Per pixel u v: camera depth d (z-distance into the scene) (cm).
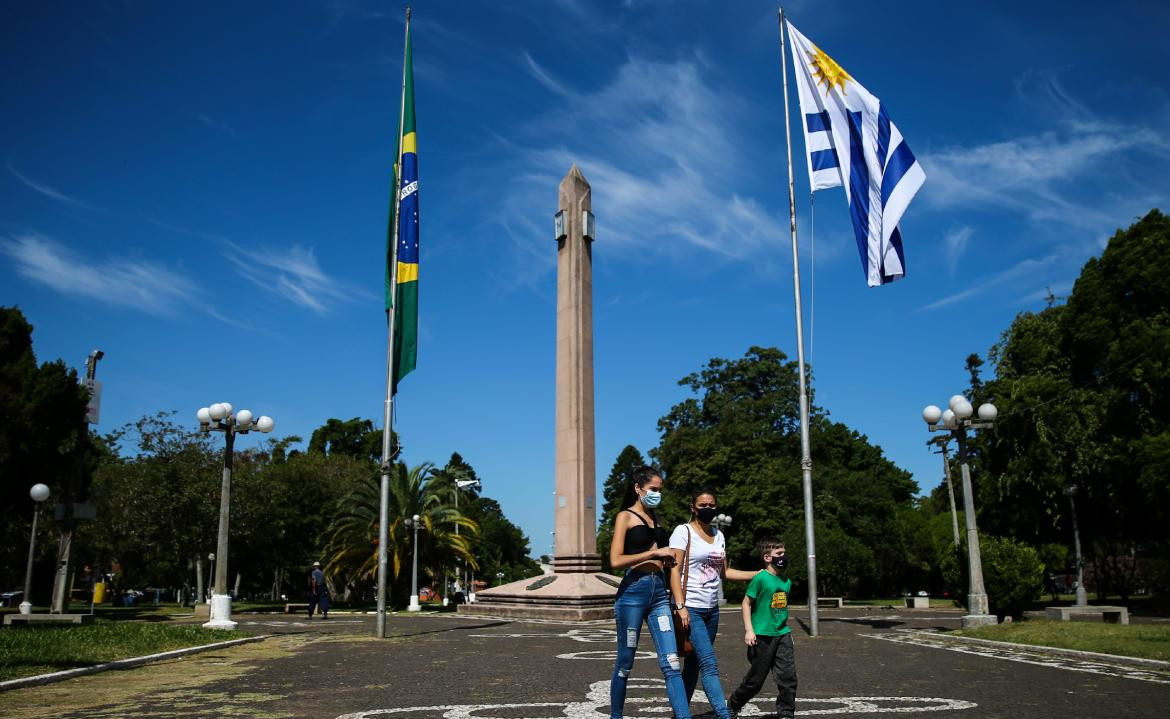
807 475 1945
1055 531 3638
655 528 605
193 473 3978
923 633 1869
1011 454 3550
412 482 4275
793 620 2503
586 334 3092
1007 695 849
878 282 1823
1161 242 3234
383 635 1720
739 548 5303
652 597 593
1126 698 829
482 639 1689
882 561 5788
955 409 1925
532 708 757
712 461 5512
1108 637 1455
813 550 1894
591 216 3177
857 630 2020
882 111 1883
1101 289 3388
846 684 944
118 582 5219
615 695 590
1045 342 3741
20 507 2611
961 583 2127
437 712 733
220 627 1756
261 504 4156
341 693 861
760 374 6266
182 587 5534
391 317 1877
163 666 1127
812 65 2020
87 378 2375
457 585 5528
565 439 3020
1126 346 3169
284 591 6806
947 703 789
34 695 831
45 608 3769
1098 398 3275
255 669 1094
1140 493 3086
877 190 1858
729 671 1097
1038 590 2098
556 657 1280
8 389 2420
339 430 7519
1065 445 3316
